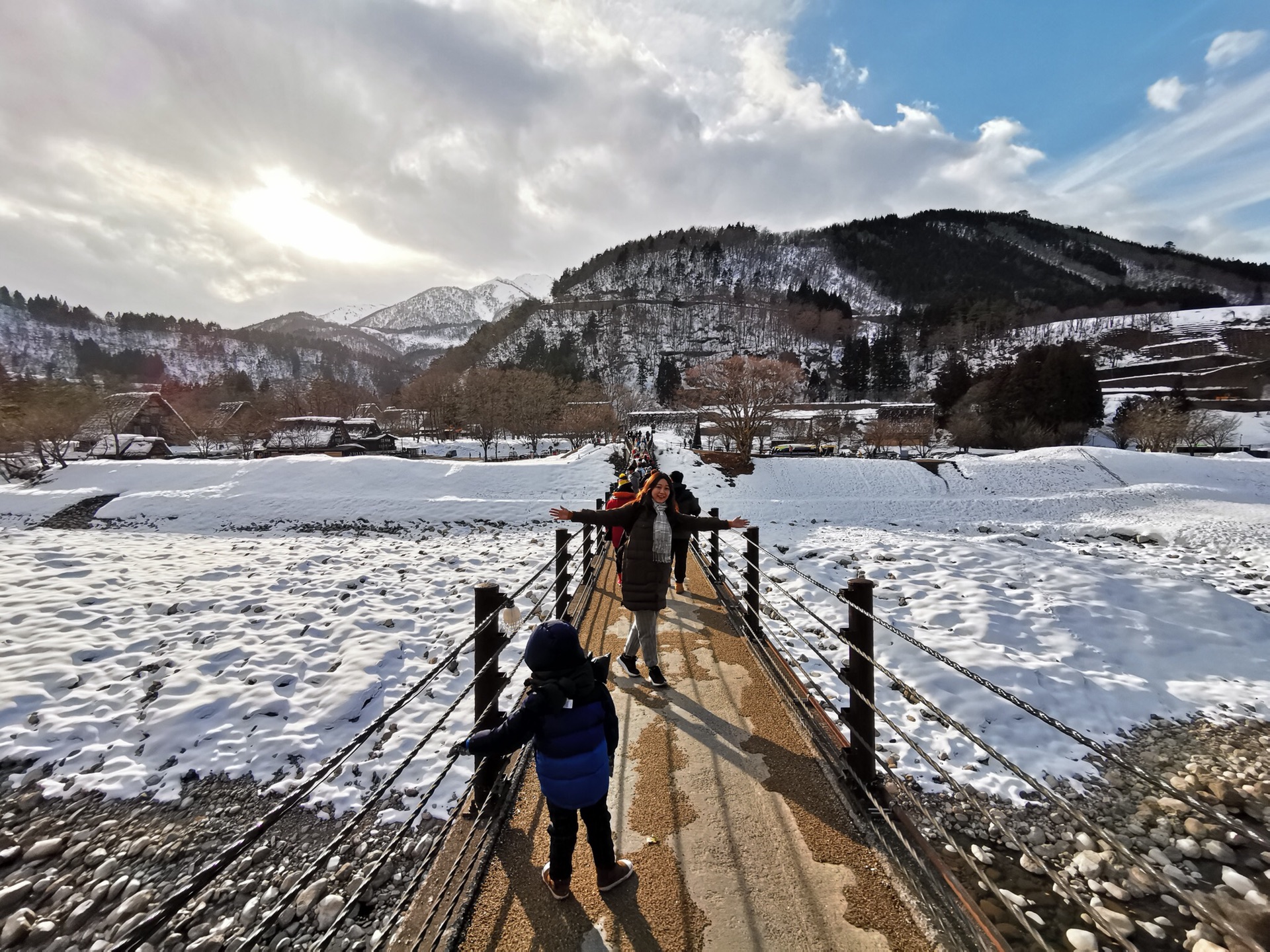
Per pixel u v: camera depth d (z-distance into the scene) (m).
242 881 4.04
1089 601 8.76
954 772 4.89
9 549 12.02
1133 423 46.06
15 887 4.05
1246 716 6.20
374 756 5.26
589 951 2.58
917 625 8.02
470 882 2.96
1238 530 16.36
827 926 2.69
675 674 5.35
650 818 3.42
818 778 3.76
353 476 21.92
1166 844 4.29
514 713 2.71
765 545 13.16
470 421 66.06
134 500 19.53
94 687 6.55
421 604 9.22
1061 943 3.35
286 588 10.05
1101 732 5.81
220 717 6.02
